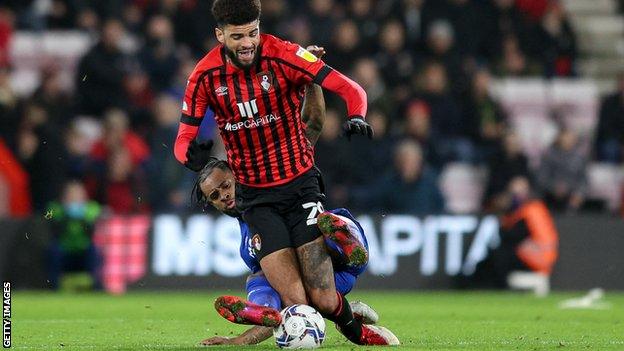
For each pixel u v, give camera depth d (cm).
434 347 2542
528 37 6681
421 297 4847
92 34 6506
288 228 2506
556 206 5875
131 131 5962
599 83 7281
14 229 5109
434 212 5497
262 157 2506
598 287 5206
